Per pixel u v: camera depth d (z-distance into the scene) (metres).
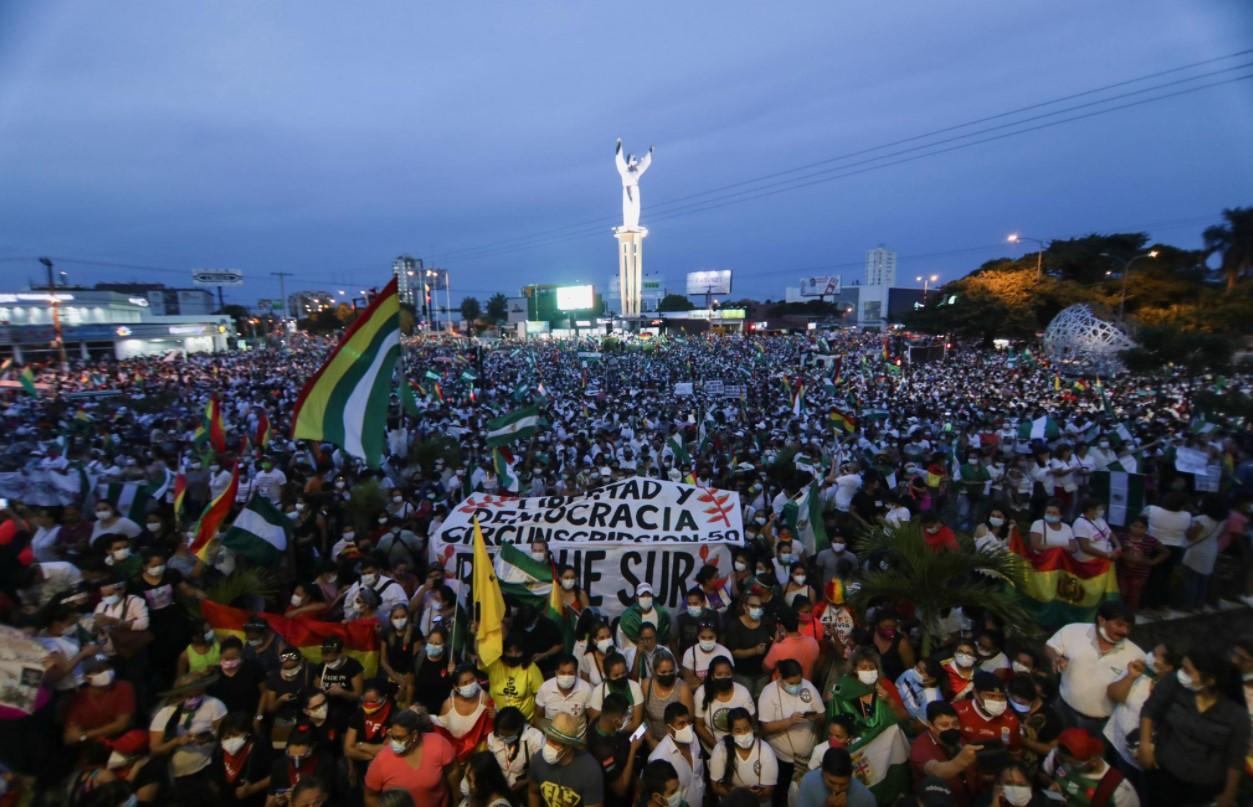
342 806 5.68
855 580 8.22
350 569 8.66
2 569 7.63
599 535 8.63
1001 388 32.66
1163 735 4.75
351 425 8.12
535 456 16.09
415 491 12.44
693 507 8.98
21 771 5.52
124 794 4.39
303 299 156.75
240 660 6.13
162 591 7.36
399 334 8.46
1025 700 5.07
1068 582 7.94
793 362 53.50
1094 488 10.73
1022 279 64.38
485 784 4.70
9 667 5.43
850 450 15.91
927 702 5.57
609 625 7.38
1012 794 4.33
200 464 14.27
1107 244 71.50
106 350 69.56
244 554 9.09
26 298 67.31
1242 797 4.44
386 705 5.70
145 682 6.96
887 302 122.62
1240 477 11.74
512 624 6.98
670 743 5.07
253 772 5.44
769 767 5.06
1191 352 27.33
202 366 50.22
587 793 4.77
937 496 12.75
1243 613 8.66
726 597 7.96
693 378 42.44
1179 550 8.62
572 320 136.12
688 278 141.00
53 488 12.70
